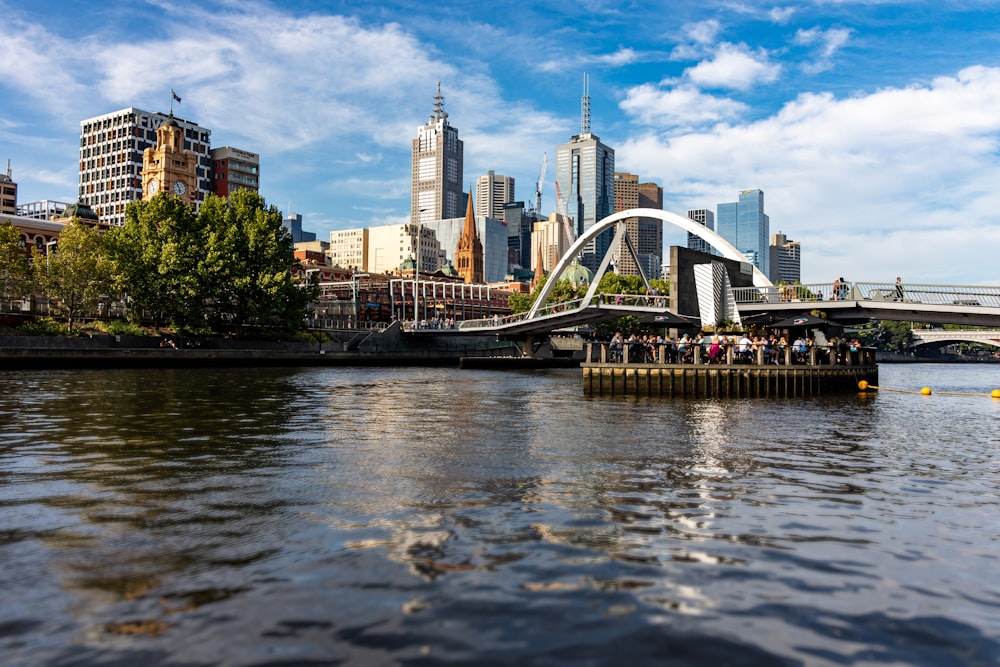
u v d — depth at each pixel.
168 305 75.06
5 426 20.92
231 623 6.55
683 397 38.31
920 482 14.08
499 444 18.47
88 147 193.12
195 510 10.78
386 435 20.14
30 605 6.94
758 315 55.75
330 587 7.49
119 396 32.22
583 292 134.00
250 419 23.70
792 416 27.91
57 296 70.56
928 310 48.34
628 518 10.59
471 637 6.32
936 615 7.05
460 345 116.00
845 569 8.40
